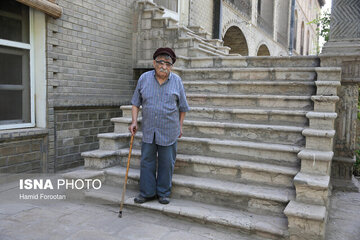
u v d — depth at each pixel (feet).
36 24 14.02
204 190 10.70
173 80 10.52
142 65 19.43
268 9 59.31
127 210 10.78
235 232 9.29
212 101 14.34
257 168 10.56
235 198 10.23
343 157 13.66
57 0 14.26
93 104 16.61
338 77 12.89
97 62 17.03
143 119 10.56
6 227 8.96
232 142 11.59
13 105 13.56
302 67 14.46
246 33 43.01
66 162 15.46
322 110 11.87
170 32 18.65
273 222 9.23
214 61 16.88
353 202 12.21
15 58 13.53
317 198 9.05
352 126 13.46
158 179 10.74
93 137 17.08
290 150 10.71
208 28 31.04
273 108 13.15
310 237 8.43
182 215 9.95
